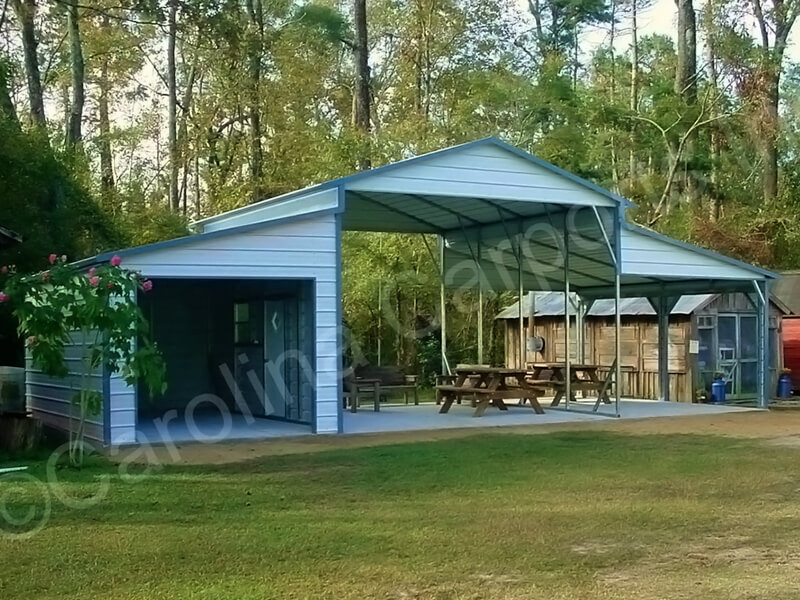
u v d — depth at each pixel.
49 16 22.72
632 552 6.03
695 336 18.06
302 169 26.98
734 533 6.57
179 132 29.41
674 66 33.62
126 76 30.02
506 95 28.06
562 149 28.11
